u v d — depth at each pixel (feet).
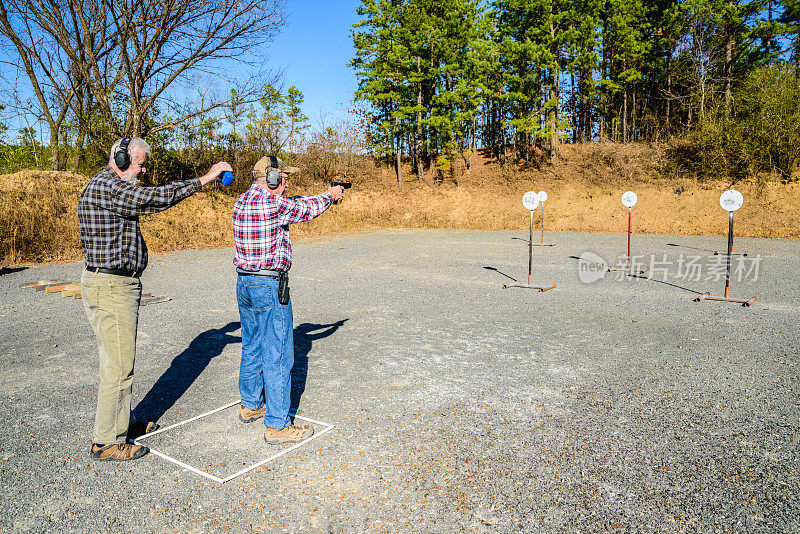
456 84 92.99
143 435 10.74
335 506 8.14
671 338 18.20
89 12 55.57
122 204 8.87
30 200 45.93
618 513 7.92
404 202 87.10
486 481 8.88
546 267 36.60
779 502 8.17
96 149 57.88
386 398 12.81
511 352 16.70
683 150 78.79
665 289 27.91
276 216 9.86
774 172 67.92
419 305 24.11
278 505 8.19
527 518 7.81
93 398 13.05
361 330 19.66
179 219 58.70
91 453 9.85
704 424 11.14
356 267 37.32
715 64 82.99
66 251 44.65
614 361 15.66
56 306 24.66
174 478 9.05
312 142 96.17
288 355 10.31
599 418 11.52
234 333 19.39
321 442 10.41
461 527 7.59
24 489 8.70
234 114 59.06
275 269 10.02
